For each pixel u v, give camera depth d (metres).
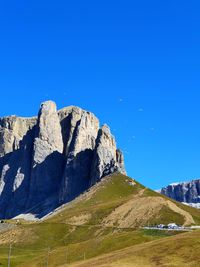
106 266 115.38
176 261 111.25
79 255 181.50
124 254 126.00
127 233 199.62
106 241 189.50
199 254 112.88
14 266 182.25
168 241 126.62
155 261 113.44
